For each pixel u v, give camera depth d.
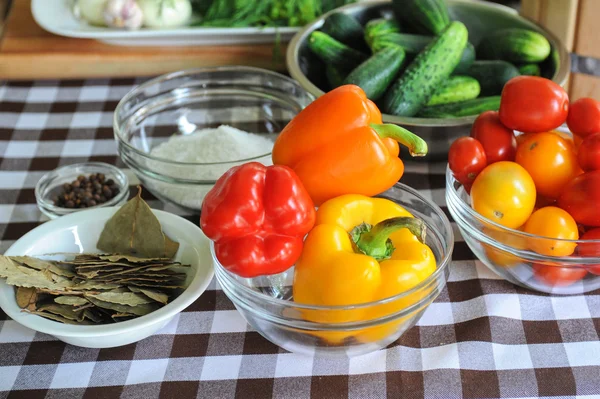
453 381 0.66
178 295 0.69
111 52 1.04
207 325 0.71
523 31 0.92
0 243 0.80
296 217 0.62
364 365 0.67
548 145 0.69
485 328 0.69
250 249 0.62
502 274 0.71
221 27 1.05
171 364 0.68
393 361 0.67
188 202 0.78
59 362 0.68
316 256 0.63
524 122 0.69
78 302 0.66
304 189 0.63
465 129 0.81
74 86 1.03
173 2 1.04
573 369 0.66
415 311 0.61
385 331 0.62
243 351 0.69
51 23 1.06
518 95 0.69
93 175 0.84
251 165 0.63
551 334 0.69
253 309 0.61
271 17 1.07
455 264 0.76
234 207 0.61
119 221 0.72
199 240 0.72
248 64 1.05
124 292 0.68
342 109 0.65
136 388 0.66
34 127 0.95
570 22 0.93
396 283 0.62
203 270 0.69
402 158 0.86
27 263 0.69
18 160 0.90
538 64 0.93
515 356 0.67
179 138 0.85
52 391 0.66
